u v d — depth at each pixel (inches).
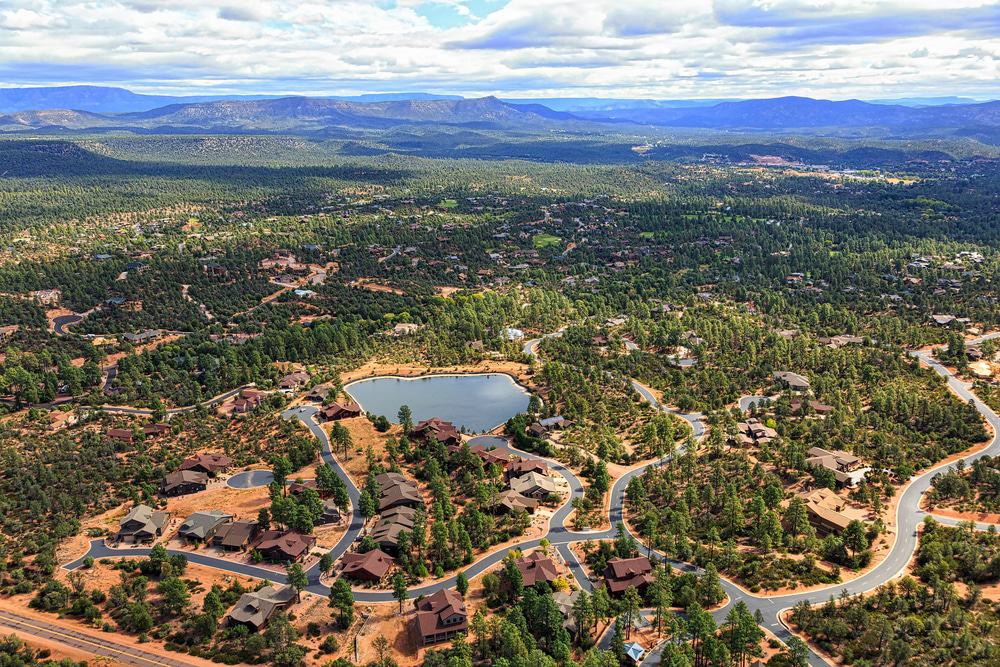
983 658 6259.8
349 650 6747.1
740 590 7490.2
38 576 7805.1
